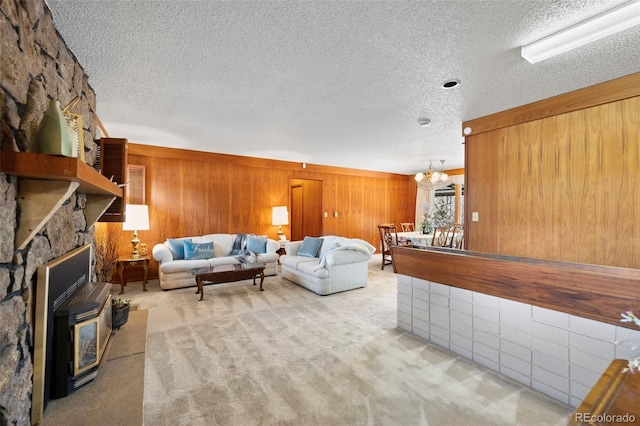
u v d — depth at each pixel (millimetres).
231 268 4285
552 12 1663
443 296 2613
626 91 2498
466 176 3748
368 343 2705
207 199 5699
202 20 1745
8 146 1114
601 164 2672
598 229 2699
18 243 1130
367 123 3781
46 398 1346
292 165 6719
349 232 7812
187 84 2609
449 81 2561
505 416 1729
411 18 1724
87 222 2225
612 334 1667
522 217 3221
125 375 1625
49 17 1601
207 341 2746
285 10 1656
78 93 2199
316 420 1705
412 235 6156
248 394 1948
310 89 2723
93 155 2609
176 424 1675
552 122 2980
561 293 1839
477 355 2346
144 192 5012
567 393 1841
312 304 3863
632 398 821
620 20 1666
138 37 1905
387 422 1684
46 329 1321
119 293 4309
